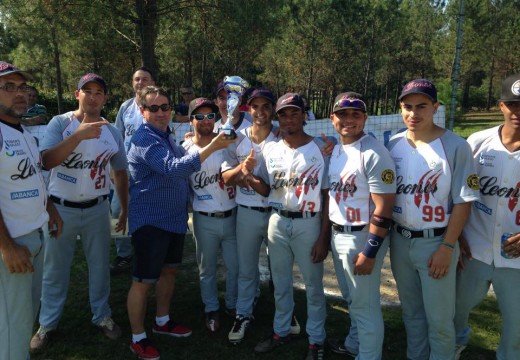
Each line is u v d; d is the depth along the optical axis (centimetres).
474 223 281
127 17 1130
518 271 266
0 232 242
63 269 342
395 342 345
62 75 2170
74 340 346
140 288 318
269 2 1255
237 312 354
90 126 289
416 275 285
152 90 311
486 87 3650
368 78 2892
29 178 259
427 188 262
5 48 2269
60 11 1079
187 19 1301
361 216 277
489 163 272
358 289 279
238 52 1864
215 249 363
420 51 3231
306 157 303
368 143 274
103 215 349
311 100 3281
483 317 380
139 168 315
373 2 2752
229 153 348
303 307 403
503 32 2877
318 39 2666
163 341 348
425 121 262
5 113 249
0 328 254
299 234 308
